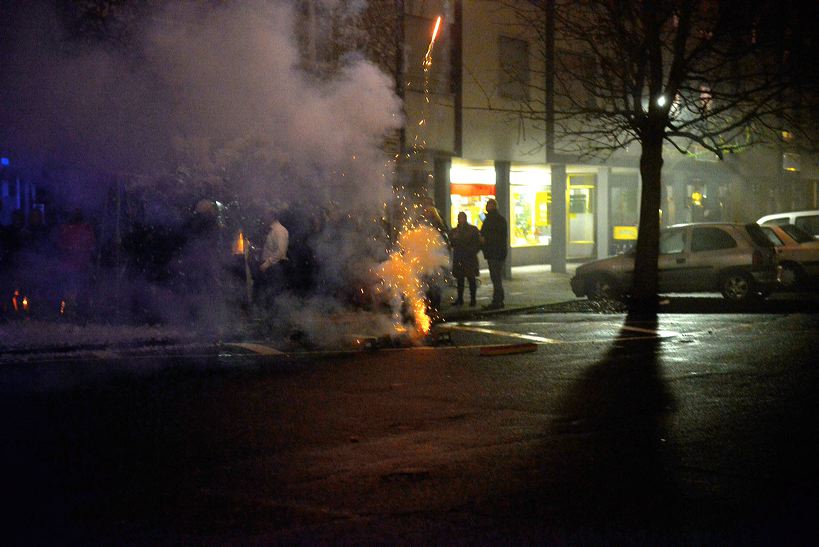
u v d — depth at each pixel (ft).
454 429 24.81
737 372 33.12
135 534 16.85
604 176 92.53
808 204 137.18
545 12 66.80
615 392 29.71
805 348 38.73
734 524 17.25
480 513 17.88
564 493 19.12
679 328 46.68
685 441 23.38
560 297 63.05
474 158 72.90
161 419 25.99
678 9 57.67
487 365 35.22
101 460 21.85
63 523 17.49
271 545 16.24
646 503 18.47
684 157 100.27
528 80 77.30
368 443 23.38
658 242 57.67
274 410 27.17
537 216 90.84
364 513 17.94
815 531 16.88
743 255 57.72
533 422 25.62
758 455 22.03
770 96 57.06
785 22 58.18
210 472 20.84
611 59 60.75
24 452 22.58
